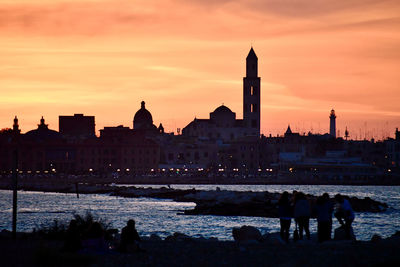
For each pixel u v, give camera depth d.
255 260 71.31
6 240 92.75
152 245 87.12
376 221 171.38
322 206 86.25
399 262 66.69
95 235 78.81
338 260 70.00
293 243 85.94
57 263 69.50
